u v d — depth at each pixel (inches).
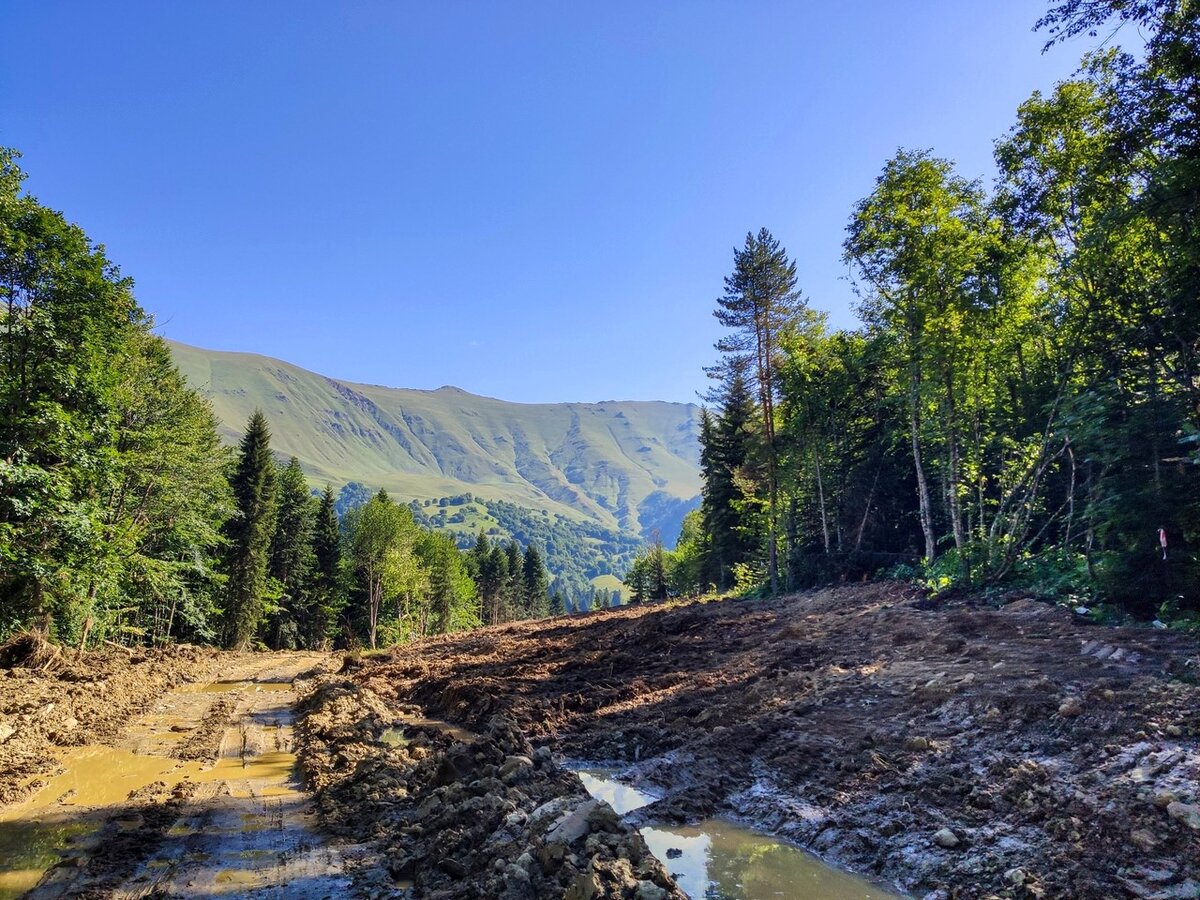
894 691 436.1
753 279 1389.0
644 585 3651.6
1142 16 496.4
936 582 864.9
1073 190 738.2
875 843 267.3
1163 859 212.2
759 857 271.6
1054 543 986.7
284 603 2178.9
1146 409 611.8
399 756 409.7
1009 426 1050.1
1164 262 622.2
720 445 1895.9
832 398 1381.6
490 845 253.6
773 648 685.3
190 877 250.4
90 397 783.7
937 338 872.3
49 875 252.2
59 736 480.4
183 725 551.8
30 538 700.0
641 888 209.8
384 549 2647.6
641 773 373.4
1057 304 786.8
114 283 831.7
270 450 1975.9
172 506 1245.1
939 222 876.0
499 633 1478.8
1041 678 374.6
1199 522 551.8
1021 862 230.8
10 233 725.3
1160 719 293.3
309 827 306.7
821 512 1446.9
